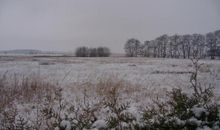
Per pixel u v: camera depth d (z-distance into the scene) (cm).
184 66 2766
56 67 2492
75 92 891
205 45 7681
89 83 1056
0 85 916
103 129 316
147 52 9550
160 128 324
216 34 7338
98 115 505
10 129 381
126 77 1537
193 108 333
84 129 318
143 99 779
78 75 1644
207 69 2161
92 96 805
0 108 583
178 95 370
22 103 698
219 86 1155
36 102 704
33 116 556
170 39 8769
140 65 2972
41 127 441
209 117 322
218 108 346
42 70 2102
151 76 1642
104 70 2155
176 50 8594
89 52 8981
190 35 8175
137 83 1231
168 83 1273
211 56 7219
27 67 2466
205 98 376
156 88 1066
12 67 2459
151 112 360
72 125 331
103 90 856
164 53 9038
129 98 791
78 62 3647
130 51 9700
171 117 338
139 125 329
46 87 919
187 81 1372
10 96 751
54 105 633
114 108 365
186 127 315
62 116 488
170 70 2167
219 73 1823
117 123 329
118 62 3784
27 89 841
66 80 1321
